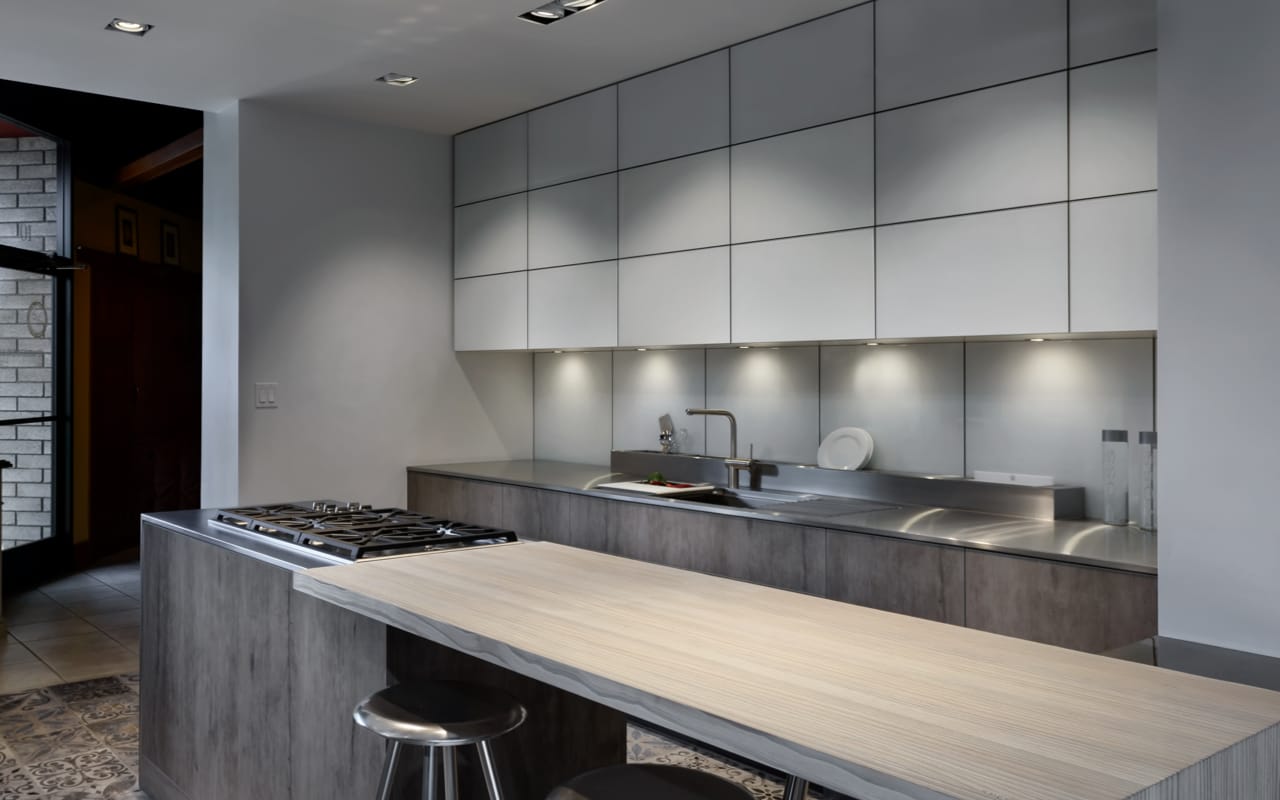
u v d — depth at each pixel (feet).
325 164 16.29
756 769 10.69
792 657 4.86
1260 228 6.82
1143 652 6.90
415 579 6.78
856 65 11.45
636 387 16.63
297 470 16.01
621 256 14.48
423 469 17.04
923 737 3.75
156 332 24.53
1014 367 11.67
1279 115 6.72
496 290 16.89
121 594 19.06
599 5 11.48
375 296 16.90
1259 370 6.83
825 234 11.78
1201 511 7.13
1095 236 9.43
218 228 15.89
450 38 12.57
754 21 11.98
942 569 9.60
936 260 10.71
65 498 21.25
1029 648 5.09
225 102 15.44
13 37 12.47
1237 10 6.91
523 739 7.21
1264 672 6.36
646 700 4.31
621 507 13.24
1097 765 3.48
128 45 12.78
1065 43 9.65
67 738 11.59
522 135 16.25
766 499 13.55
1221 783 3.65
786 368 14.19
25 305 19.81
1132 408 10.61
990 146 10.23
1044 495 10.80
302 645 7.75
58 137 20.52
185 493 25.85
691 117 13.39
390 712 5.96
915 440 12.66
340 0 11.28
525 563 7.44
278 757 8.07
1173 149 7.23
